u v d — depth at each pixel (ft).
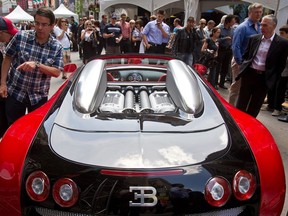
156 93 8.27
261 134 6.41
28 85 9.21
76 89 7.08
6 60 9.18
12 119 9.57
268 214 5.46
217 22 59.26
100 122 6.08
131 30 36.47
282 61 12.67
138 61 9.85
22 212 5.17
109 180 4.91
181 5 48.52
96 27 35.83
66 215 4.99
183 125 6.04
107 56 9.88
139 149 5.29
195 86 7.26
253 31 14.98
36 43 8.89
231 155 5.42
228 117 6.63
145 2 44.55
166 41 25.26
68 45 29.25
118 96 7.98
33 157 5.34
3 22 9.87
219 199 5.05
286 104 17.01
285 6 28.68
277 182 5.65
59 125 6.03
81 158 5.16
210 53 23.12
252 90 13.73
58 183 4.99
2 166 5.53
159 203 4.88
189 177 4.99
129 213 4.86
